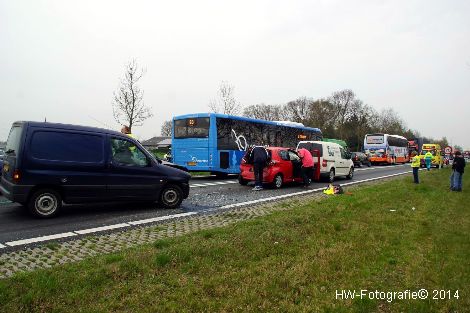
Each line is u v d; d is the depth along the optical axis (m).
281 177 16.53
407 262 5.88
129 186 9.86
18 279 4.61
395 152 49.22
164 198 10.54
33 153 8.64
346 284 4.93
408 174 27.83
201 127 20.56
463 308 4.43
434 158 42.09
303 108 89.81
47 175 8.73
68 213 9.55
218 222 8.65
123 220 8.90
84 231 7.72
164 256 5.40
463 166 16.22
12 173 8.61
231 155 21.08
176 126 21.41
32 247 6.50
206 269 5.20
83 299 4.16
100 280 4.64
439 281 5.15
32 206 8.71
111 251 6.24
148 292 4.40
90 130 9.47
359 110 86.00
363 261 5.85
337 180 21.56
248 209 10.56
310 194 14.41
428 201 12.34
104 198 9.52
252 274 5.10
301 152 16.89
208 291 4.52
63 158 8.98
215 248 5.96
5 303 4.00
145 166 10.18
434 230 8.09
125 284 4.59
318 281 4.98
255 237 6.75
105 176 9.48
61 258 5.80
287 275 5.07
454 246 6.86
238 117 21.75
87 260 5.50
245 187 16.72
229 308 4.11
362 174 28.16
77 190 9.12
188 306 4.11
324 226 7.93
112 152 9.68
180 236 6.96
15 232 7.54
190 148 20.86
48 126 8.92
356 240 7.02
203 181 19.88
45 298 4.12
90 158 9.33
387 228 8.09
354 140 82.69
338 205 10.64
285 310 4.14
